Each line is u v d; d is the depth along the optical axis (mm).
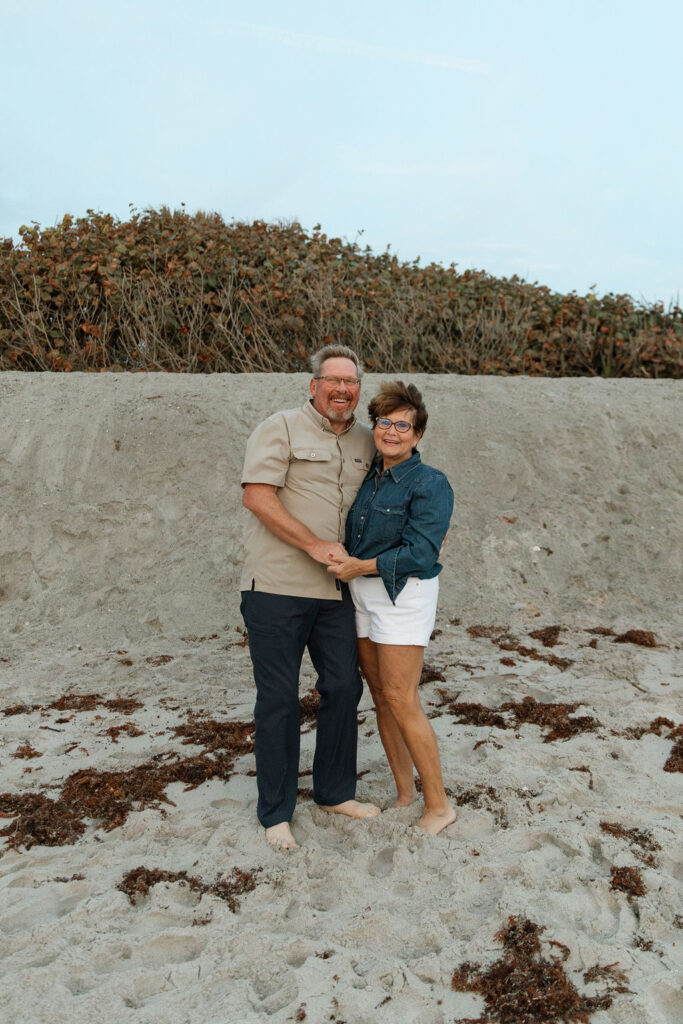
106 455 7215
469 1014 2443
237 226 9977
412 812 3535
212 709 4789
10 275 8859
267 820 3416
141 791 3814
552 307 9961
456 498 7164
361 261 10211
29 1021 2422
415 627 3299
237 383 8008
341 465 3438
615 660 5316
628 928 2795
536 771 3930
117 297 8836
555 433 7613
